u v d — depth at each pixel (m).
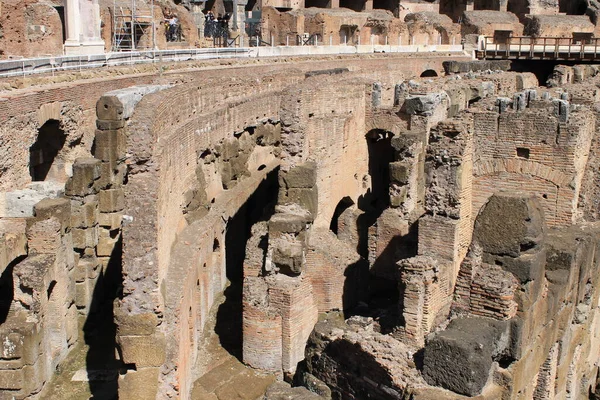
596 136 20.12
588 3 82.81
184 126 21.44
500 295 11.82
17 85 23.56
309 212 22.39
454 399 10.59
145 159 15.69
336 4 77.94
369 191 31.92
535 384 13.55
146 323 15.69
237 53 46.00
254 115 30.62
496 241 12.34
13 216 21.44
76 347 21.20
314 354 14.55
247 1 71.50
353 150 29.84
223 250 25.47
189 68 36.53
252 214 30.12
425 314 17.23
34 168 25.58
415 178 25.55
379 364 12.72
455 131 19.06
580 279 15.90
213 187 26.30
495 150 19.86
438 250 19.69
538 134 19.19
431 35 71.56
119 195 23.61
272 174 32.69
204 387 19.05
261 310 19.83
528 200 12.23
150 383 15.88
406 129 29.91
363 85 30.39
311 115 25.61
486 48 73.00
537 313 12.65
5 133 20.72
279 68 44.31
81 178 22.53
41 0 38.78
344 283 23.98
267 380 19.64
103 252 23.73
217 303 24.25
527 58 67.25
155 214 15.69
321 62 49.59
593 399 18.80
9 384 17.81
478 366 10.58
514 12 90.62
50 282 19.39
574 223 19.11
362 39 65.12
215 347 21.28
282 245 20.08
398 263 17.50
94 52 35.44
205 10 68.75
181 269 18.61
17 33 33.62
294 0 74.50
